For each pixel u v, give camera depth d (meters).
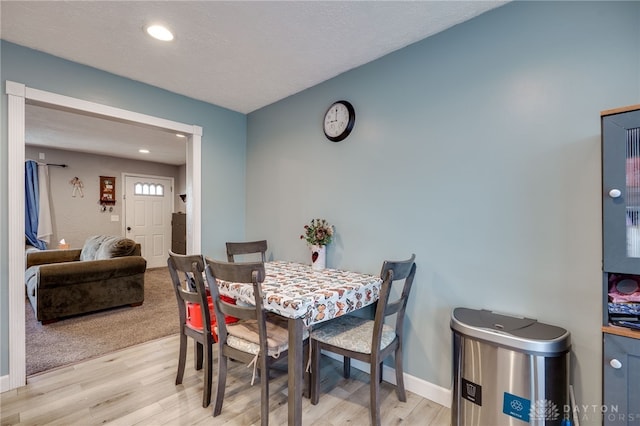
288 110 2.94
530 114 1.58
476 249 1.77
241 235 3.40
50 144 5.04
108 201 6.07
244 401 1.90
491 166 1.71
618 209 1.13
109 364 2.37
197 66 2.34
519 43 1.61
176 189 7.07
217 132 3.18
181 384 2.09
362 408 1.84
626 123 1.11
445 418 1.75
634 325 1.13
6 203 1.99
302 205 2.80
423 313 1.98
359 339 1.75
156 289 4.75
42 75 2.13
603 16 1.38
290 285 1.84
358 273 2.27
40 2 1.62
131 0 1.61
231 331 1.81
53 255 4.50
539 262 1.55
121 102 2.51
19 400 1.89
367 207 2.29
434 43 1.93
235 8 1.67
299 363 1.51
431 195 1.95
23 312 2.05
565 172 1.48
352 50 2.11
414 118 2.03
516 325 1.46
